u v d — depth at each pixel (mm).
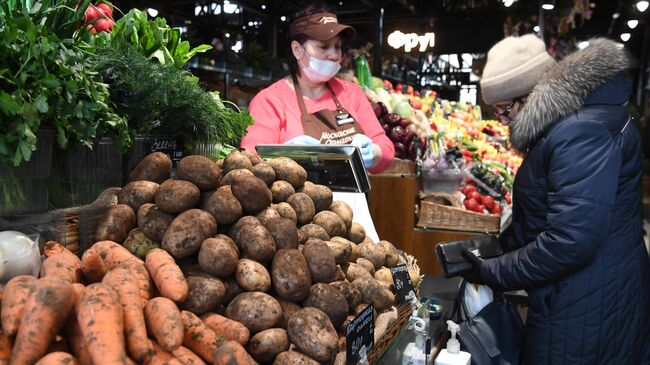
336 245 1529
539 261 1968
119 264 1169
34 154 1218
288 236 1392
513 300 3104
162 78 1545
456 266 2301
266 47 7246
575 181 1878
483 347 2178
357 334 1252
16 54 1175
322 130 2854
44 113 1206
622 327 1984
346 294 1403
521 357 2268
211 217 1317
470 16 8859
